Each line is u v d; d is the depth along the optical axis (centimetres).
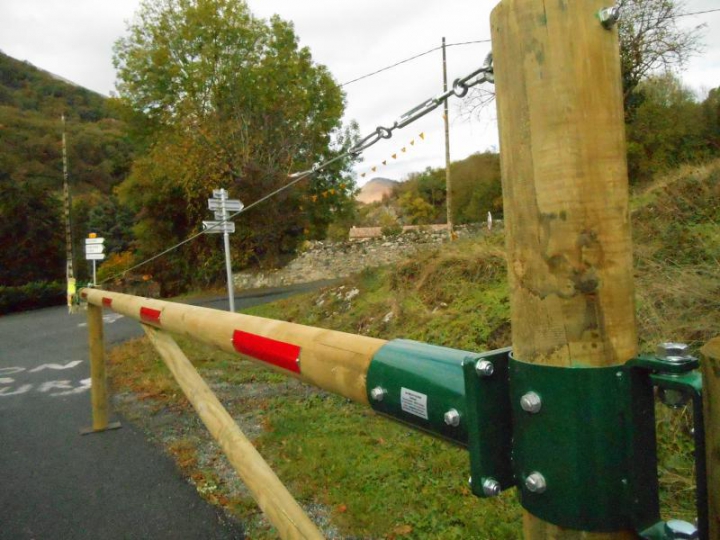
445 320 539
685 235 453
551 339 68
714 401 52
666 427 270
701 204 504
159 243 2366
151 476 368
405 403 92
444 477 314
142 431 470
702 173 554
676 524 60
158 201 2312
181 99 2236
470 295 581
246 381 596
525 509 74
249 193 2117
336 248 2028
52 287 2577
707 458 54
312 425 427
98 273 2925
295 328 135
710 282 358
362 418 428
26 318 1875
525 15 68
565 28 66
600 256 66
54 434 483
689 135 1367
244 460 172
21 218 3166
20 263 3166
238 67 2167
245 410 492
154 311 241
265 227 2122
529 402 69
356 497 304
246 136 2147
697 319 339
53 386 712
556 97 66
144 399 575
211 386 588
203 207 2186
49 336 1244
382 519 279
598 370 65
